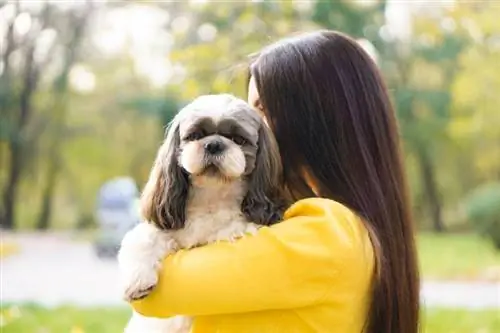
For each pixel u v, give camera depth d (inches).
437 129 1008.2
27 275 559.2
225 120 119.4
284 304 100.3
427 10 776.3
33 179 1206.9
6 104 1075.3
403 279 111.7
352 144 113.0
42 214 1221.7
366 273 106.1
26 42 1042.7
